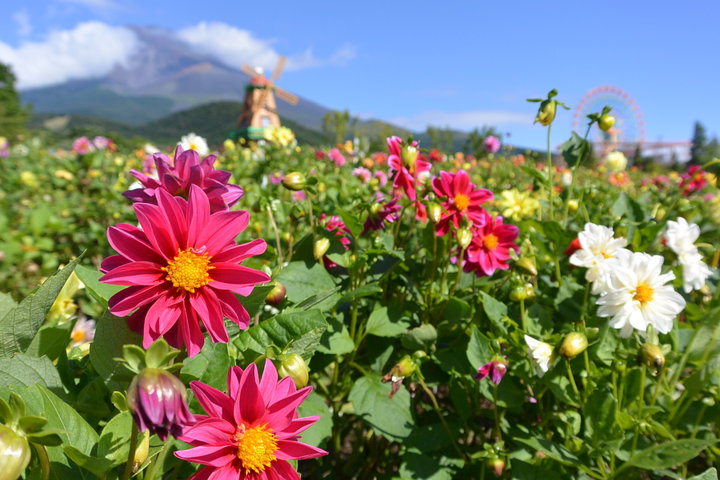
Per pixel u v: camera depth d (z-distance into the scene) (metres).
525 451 1.45
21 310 0.99
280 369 1.02
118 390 0.94
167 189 1.05
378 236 2.01
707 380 1.44
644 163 27.00
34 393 0.84
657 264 1.39
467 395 1.83
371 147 18.83
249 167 6.25
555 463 1.48
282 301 1.46
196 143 5.50
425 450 1.54
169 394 0.70
